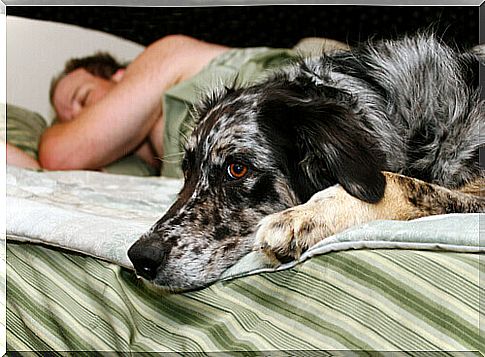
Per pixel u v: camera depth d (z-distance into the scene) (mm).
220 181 1229
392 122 1304
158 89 2291
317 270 929
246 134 1227
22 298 1215
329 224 970
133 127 2322
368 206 1001
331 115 1180
